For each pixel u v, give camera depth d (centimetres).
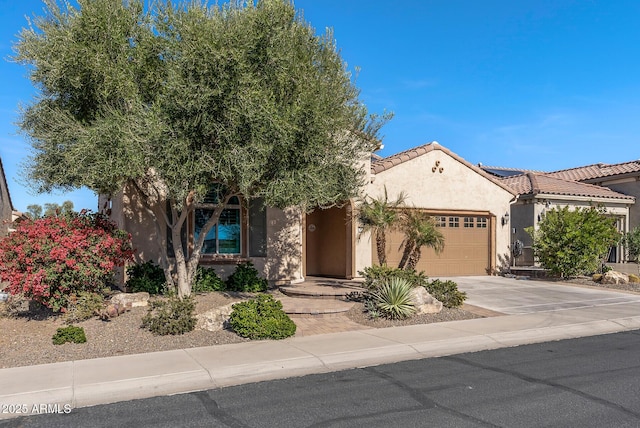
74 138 923
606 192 2386
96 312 1009
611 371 729
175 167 855
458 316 1139
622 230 2369
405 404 592
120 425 536
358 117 1080
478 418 543
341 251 1667
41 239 993
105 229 1136
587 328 1053
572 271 1802
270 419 548
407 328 1017
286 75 895
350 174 1126
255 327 904
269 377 720
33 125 1013
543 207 2183
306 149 928
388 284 1139
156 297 1172
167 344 866
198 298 1174
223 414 565
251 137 857
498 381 684
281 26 908
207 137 880
